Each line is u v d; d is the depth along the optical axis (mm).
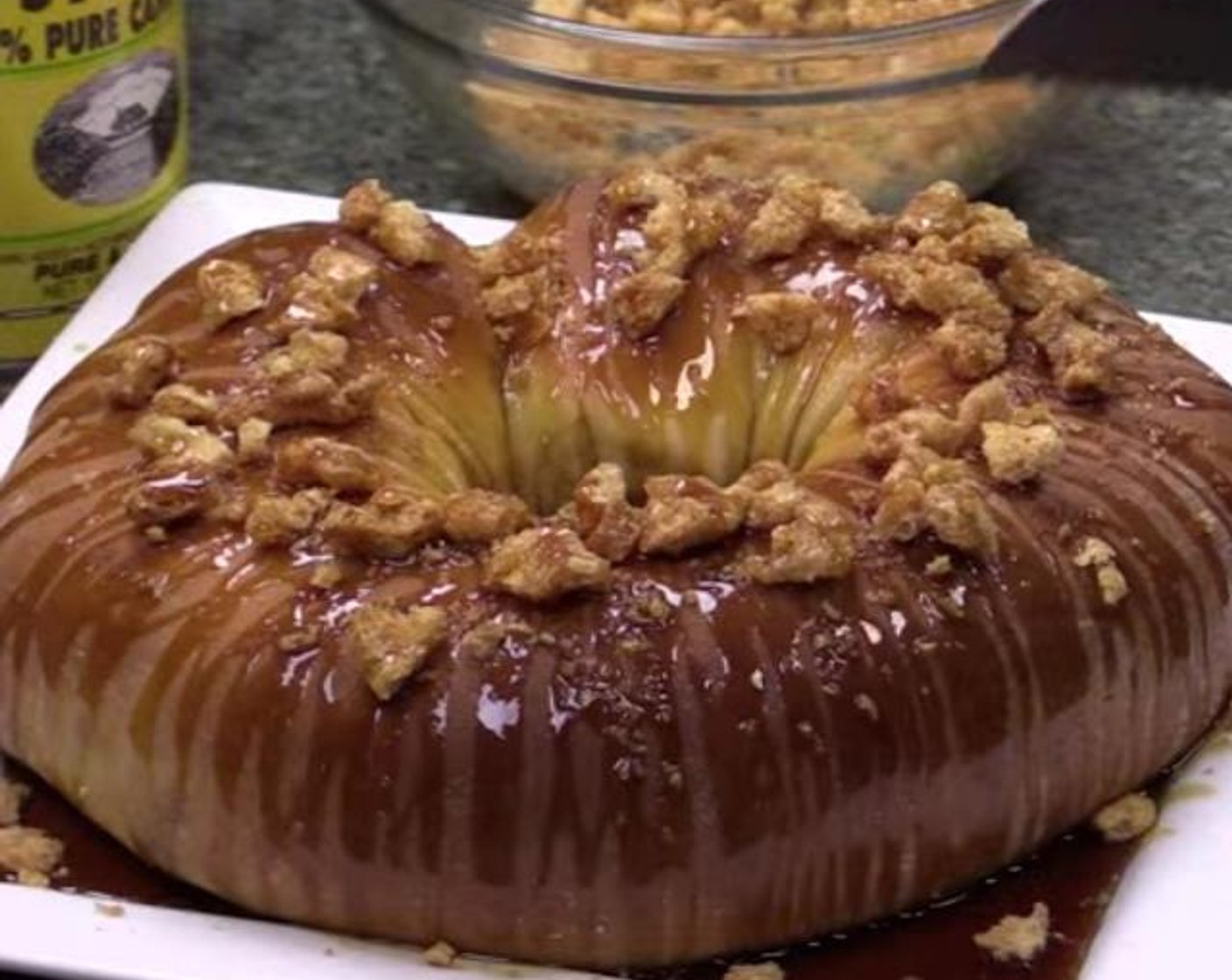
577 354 882
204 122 1224
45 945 776
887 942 801
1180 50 947
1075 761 814
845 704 779
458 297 887
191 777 788
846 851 789
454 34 1104
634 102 1091
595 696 771
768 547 791
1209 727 855
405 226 891
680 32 1112
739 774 774
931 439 821
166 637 791
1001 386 834
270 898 790
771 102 1083
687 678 773
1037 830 815
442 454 856
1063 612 804
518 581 777
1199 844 820
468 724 771
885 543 798
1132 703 820
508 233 971
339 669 777
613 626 778
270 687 778
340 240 894
